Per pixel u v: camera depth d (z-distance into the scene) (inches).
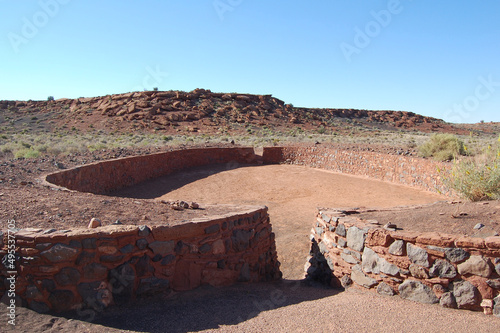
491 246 181.9
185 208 291.9
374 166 905.5
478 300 184.9
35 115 2723.9
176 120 2426.2
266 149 1203.2
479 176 332.5
